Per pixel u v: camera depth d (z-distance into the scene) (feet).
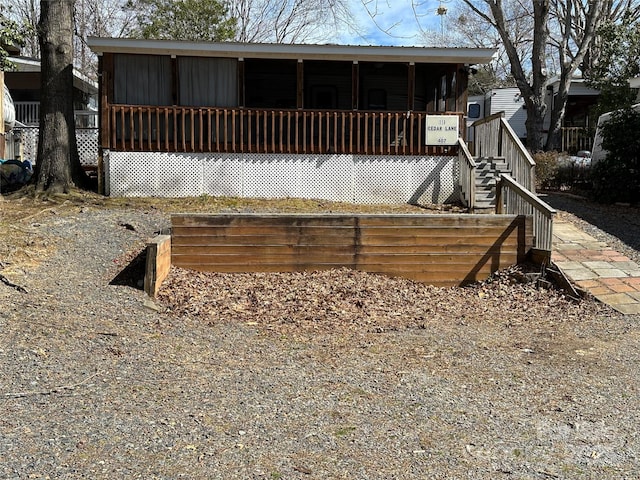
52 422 12.00
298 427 12.44
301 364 16.78
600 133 48.16
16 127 57.67
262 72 51.72
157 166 43.14
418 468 10.93
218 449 11.28
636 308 24.43
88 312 19.77
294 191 44.45
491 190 41.55
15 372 14.44
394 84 53.42
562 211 40.32
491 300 25.89
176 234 26.61
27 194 39.55
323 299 24.13
